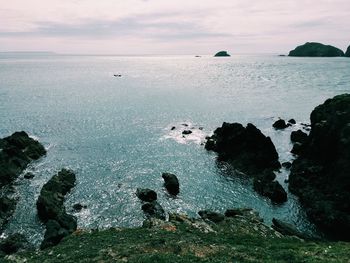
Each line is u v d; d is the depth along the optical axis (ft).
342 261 87.76
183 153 289.12
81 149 294.46
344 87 654.94
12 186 218.59
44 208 184.14
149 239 105.70
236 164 261.24
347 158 195.52
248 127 267.39
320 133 223.71
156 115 433.89
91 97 573.33
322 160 223.10
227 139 277.03
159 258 83.92
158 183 230.89
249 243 111.24
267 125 383.24
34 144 280.31
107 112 449.48
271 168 258.57
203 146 306.76
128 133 347.36
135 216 188.85
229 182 237.45
